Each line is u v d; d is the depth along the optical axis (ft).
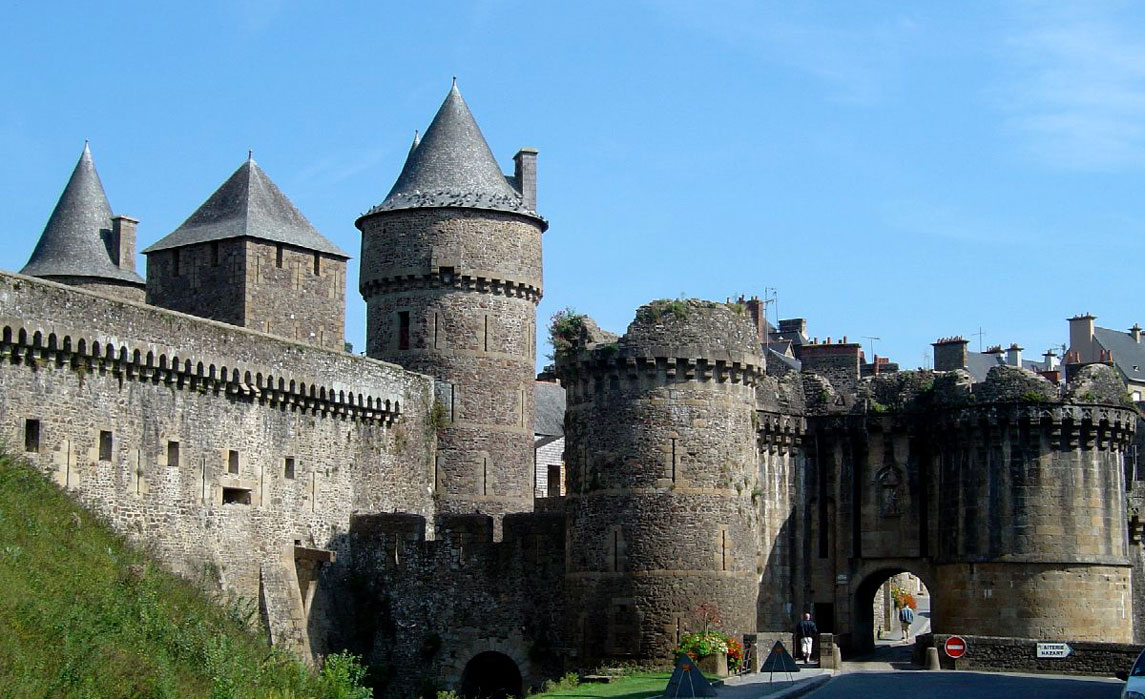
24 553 125.70
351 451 183.83
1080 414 171.53
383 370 188.34
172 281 197.88
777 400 185.37
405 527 181.37
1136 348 323.98
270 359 170.60
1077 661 151.23
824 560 184.96
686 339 165.48
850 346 191.01
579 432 169.17
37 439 142.72
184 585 149.38
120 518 150.61
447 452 197.57
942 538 177.78
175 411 158.40
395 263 200.75
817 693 130.00
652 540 163.22
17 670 106.11
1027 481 171.94
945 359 219.61
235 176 201.16
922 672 153.07
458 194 201.26
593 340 169.37
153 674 115.24
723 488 165.48
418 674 178.70
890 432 184.03
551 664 174.60
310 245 200.03
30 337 141.08
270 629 166.81
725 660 153.69
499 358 201.05
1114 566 171.73
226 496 166.40
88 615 120.16
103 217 216.95
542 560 176.76
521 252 203.82
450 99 208.54
